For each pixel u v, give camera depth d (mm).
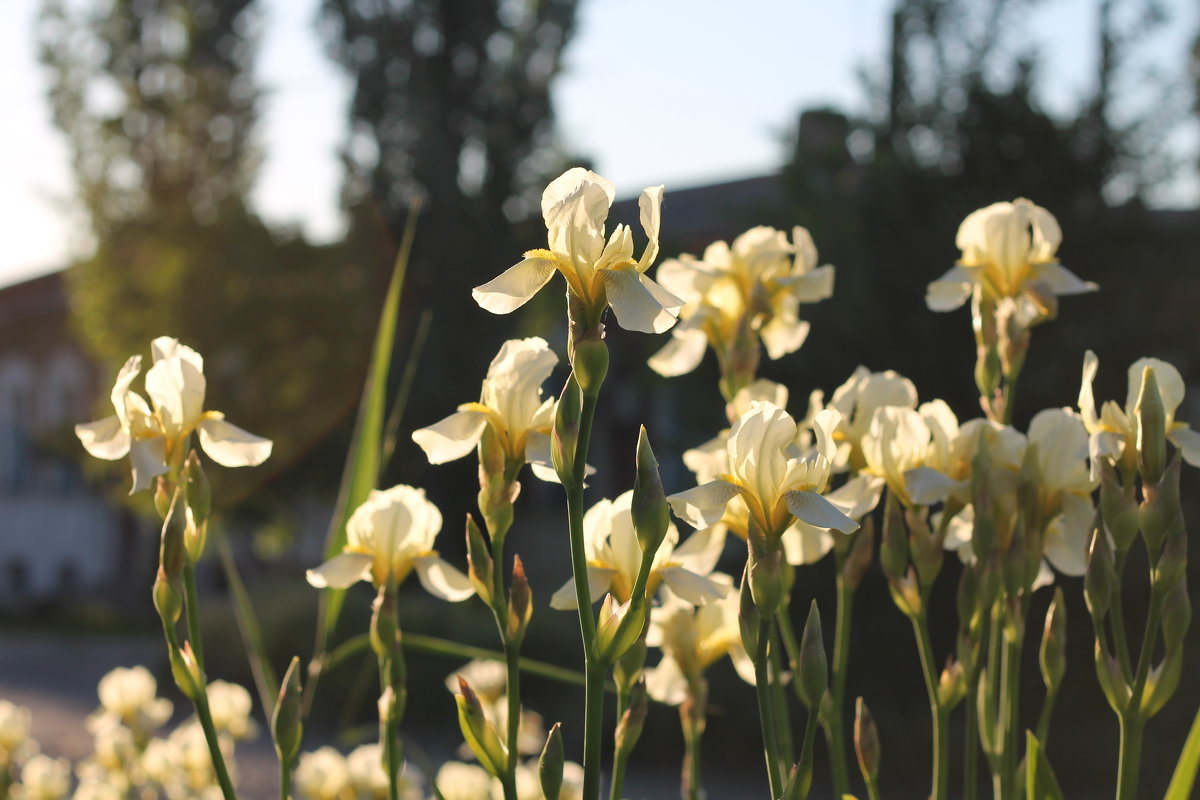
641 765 9320
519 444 1504
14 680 14641
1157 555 1439
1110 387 8750
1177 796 1396
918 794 7727
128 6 21953
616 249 1323
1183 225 9828
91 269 19281
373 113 19797
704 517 1329
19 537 27812
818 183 10039
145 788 3131
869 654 8297
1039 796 1430
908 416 1721
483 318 18938
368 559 1737
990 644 1839
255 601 13797
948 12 9797
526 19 20391
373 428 2195
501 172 20188
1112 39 9484
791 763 1863
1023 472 1620
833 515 1294
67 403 27266
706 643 1935
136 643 19422
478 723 1418
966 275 2076
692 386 9750
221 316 18016
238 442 1581
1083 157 9422
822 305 9141
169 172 21016
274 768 8828
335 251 18984
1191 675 7539
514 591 1444
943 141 9609
